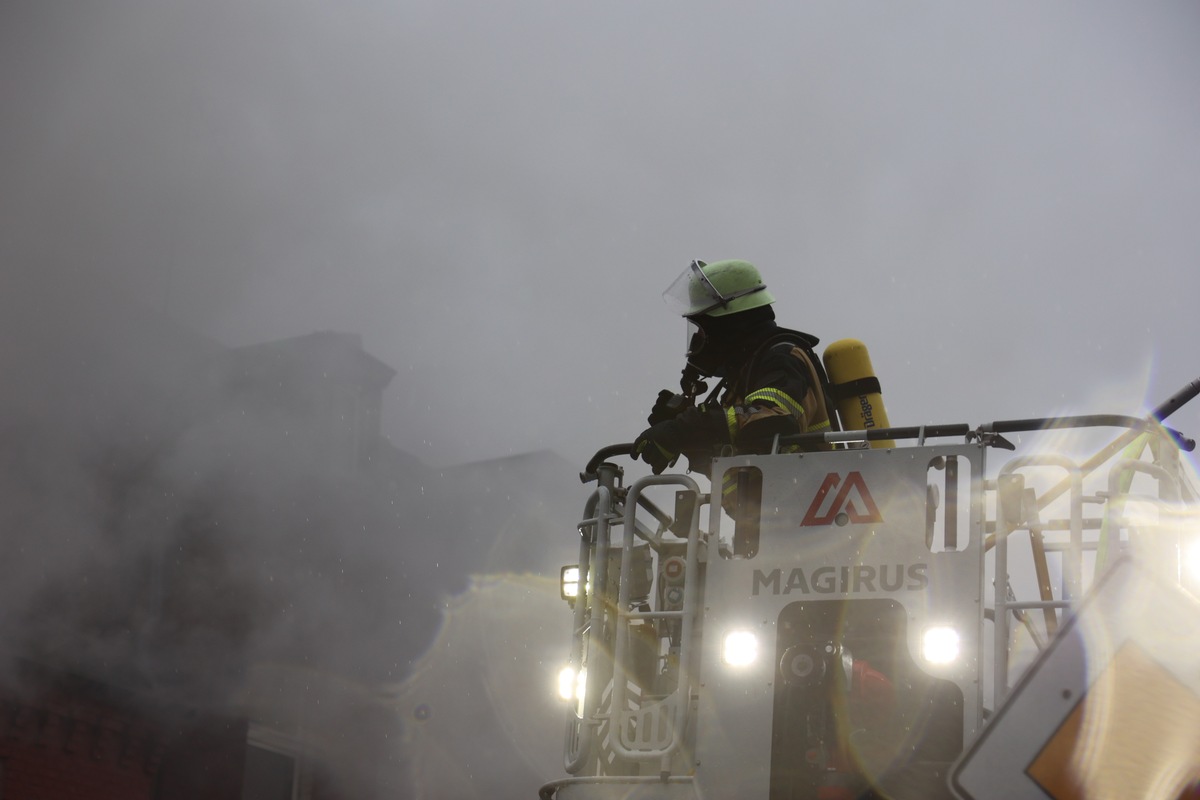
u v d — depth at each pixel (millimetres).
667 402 5055
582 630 4531
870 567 4051
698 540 4406
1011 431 4168
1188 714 2166
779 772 3959
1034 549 4156
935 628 3920
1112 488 4066
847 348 5062
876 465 4168
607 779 4102
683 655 4133
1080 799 2172
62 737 12797
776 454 4285
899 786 3840
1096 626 2236
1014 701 2240
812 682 3949
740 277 4922
